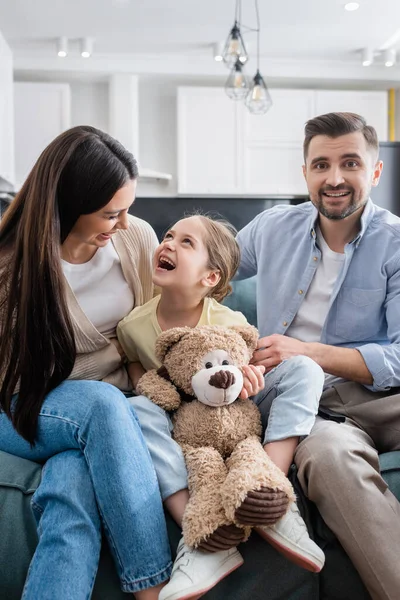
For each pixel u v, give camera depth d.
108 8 4.17
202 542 0.93
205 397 1.08
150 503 0.98
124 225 1.22
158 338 1.17
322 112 5.31
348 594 1.06
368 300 1.47
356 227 1.51
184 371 1.12
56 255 1.09
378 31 4.64
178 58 5.16
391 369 1.32
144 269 1.41
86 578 0.90
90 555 0.93
